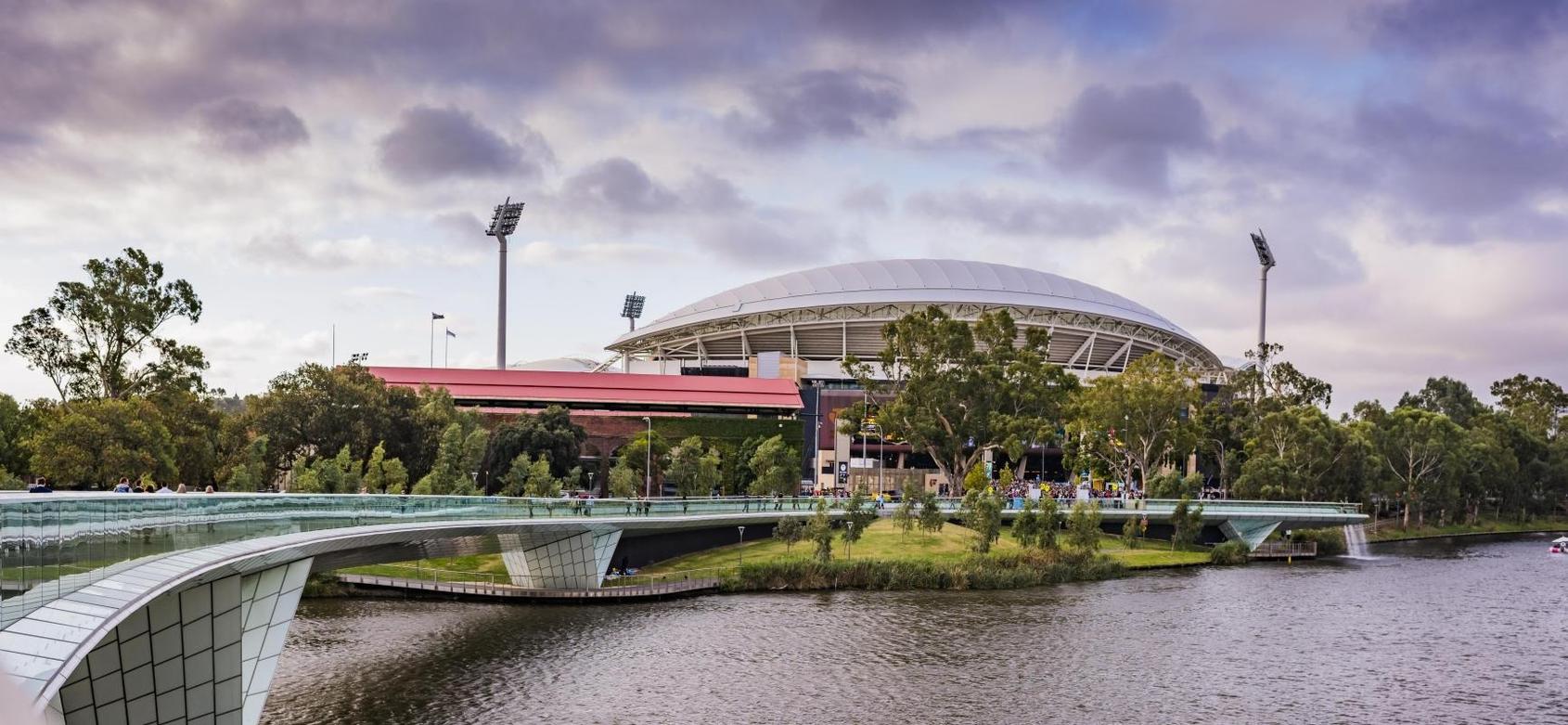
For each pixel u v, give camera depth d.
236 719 35.06
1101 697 50.41
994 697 50.03
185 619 33.22
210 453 80.56
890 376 128.25
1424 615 73.25
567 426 113.50
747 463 127.00
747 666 54.69
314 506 41.94
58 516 23.38
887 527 102.56
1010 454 115.50
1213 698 50.69
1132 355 190.38
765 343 182.25
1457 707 49.94
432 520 53.81
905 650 59.09
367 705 46.31
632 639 60.16
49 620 22.14
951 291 176.38
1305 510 115.44
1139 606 74.69
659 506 79.44
